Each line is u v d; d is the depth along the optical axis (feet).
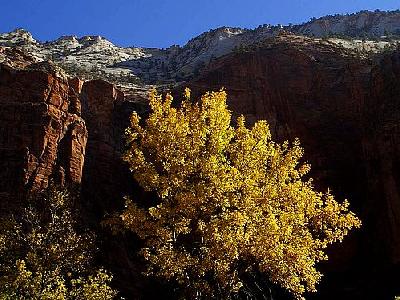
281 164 57.72
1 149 103.81
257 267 62.08
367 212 129.08
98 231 107.86
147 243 56.39
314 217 58.59
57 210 94.73
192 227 58.85
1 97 110.52
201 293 56.95
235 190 54.75
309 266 55.06
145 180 56.70
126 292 101.04
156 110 58.49
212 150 55.83
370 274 121.39
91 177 119.85
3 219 87.92
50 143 107.86
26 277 61.21
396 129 123.85
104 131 131.03
